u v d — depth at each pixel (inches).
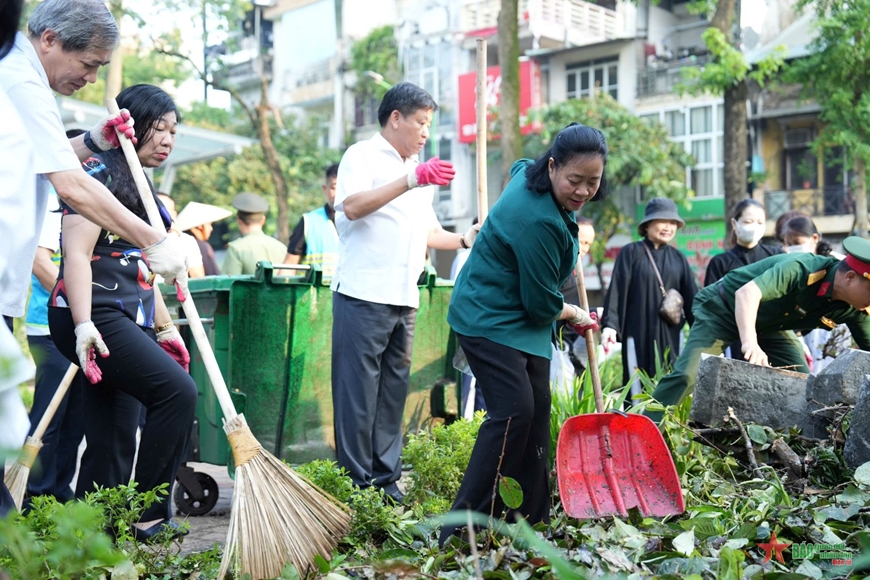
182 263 142.9
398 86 201.6
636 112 1121.4
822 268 202.4
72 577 116.2
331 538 142.6
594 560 125.8
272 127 1242.0
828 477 176.6
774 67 682.8
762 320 212.2
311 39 1429.6
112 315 155.6
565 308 159.9
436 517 153.9
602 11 1146.7
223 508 229.0
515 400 142.9
